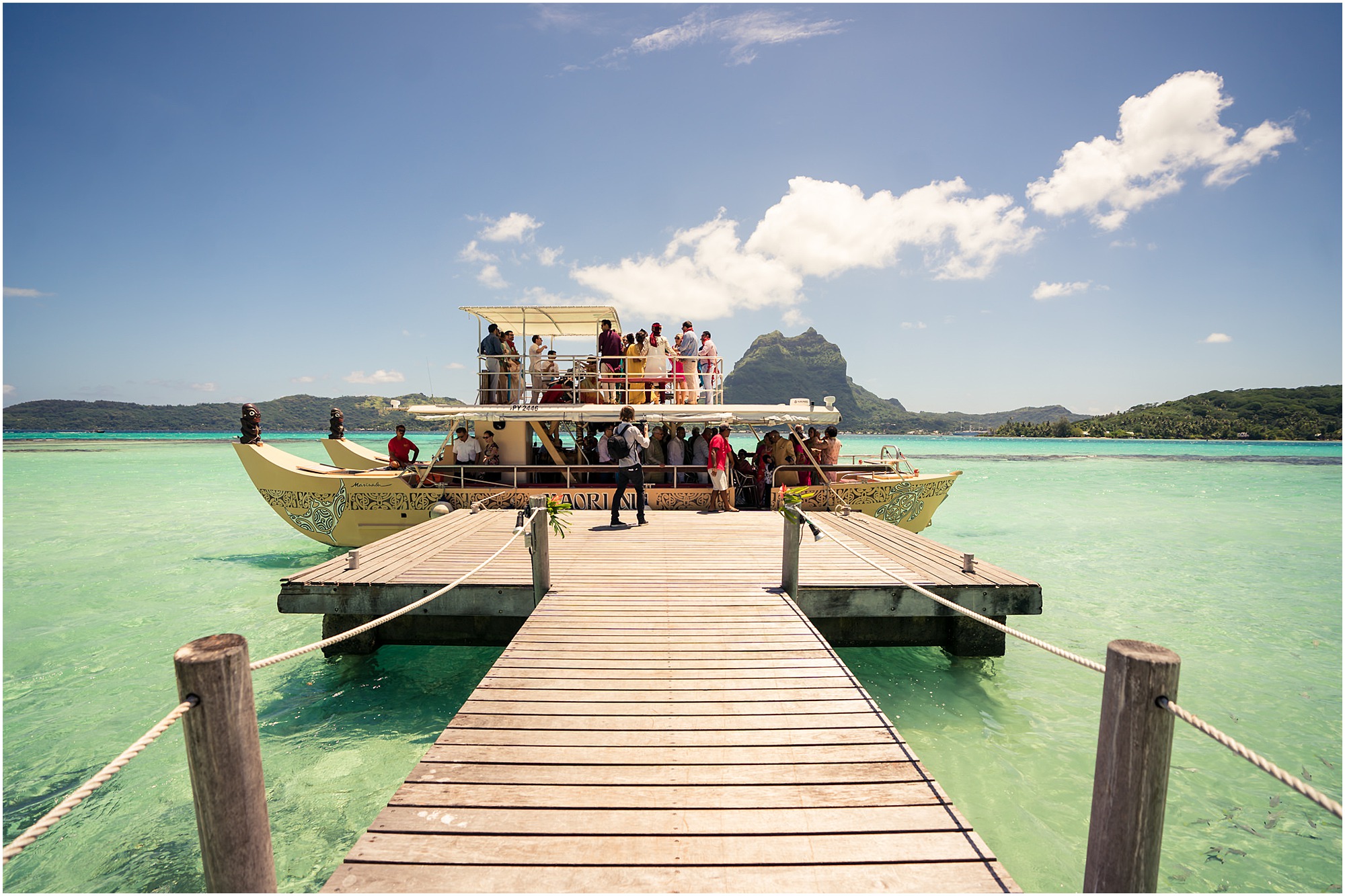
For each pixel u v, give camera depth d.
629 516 12.45
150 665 8.98
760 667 5.35
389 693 7.55
